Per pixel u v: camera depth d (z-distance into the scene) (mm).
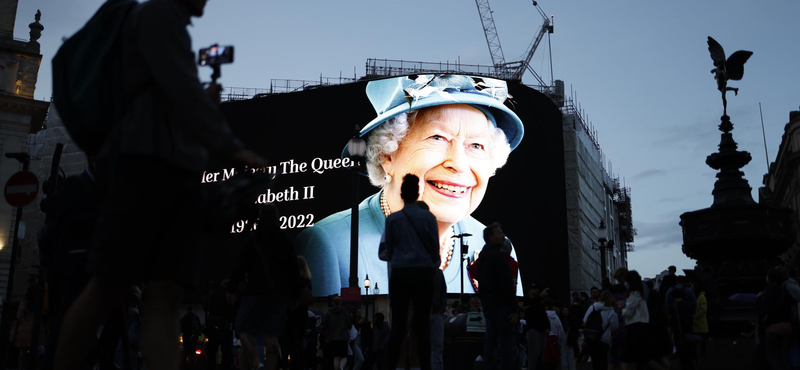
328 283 48000
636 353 8188
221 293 10875
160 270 2217
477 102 49844
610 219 79312
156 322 2223
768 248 11742
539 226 49469
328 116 51562
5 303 11172
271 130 52844
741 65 12930
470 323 10688
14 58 38031
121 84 2250
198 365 19953
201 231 2324
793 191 51125
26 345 12086
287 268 6980
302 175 51062
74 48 2361
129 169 2143
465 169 48531
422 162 48500
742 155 12273
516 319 7621
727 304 11680
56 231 4824
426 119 49188
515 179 49656
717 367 9117
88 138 2295
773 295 7754
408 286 5805
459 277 46312
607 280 12594
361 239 48031
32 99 37188
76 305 2168
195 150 2266
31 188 11742
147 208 2133
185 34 2242
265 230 6922
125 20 2322
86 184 4684
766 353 7848
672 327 9055
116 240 2107
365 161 49625
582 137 62875
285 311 7000
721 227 11812
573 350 13445
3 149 36344
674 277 10773
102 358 4715
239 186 2230
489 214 48438
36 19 39594
